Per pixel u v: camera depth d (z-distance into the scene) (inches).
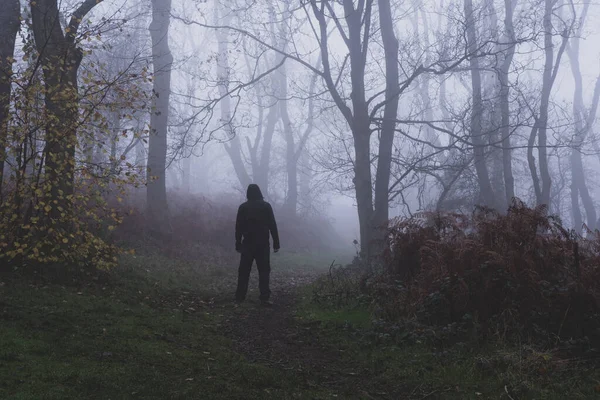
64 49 340.8
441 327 245.4
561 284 245.4
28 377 163.5
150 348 214.5
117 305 289.0
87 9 394.9
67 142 312.0
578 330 226.1
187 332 256.1
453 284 258.4
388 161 629.6
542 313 234.1
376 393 187.0
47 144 309.7
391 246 349.4
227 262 652.7
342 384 195.5
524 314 234.4
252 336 263.1
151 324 258.7
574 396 173.9
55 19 320.5
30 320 226.8
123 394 159.2
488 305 245.6
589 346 215.8
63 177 313.1
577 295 228.5
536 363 195.8
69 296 287.4
